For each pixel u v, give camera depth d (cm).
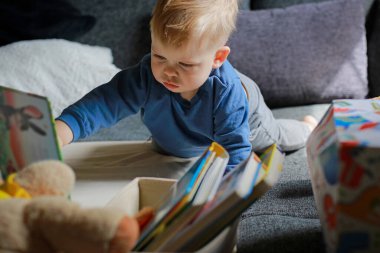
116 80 114
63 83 148
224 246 70
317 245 78
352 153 57
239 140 109
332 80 158
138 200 85
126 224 56
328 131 69
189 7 95
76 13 171
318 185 70
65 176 64
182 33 93
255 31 160
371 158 57
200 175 69
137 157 121
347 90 157
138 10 174
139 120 154
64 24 167
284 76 158
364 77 159
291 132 133
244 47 159
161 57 97
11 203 56
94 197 99
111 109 112
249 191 63
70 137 104
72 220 55
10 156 75
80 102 109
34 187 62
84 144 128
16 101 68
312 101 161
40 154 70
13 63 150
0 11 166
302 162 124
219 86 106
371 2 166
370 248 59
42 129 67
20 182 62
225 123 109
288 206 94
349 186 58
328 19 159
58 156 68
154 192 84
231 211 64
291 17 161
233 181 68
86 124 107
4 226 54
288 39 159
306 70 158
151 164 118
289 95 159
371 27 166
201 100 108
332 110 71
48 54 153
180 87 100
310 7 162
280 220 87
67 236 55
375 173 57
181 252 66
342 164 58
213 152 74
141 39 174
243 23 162
